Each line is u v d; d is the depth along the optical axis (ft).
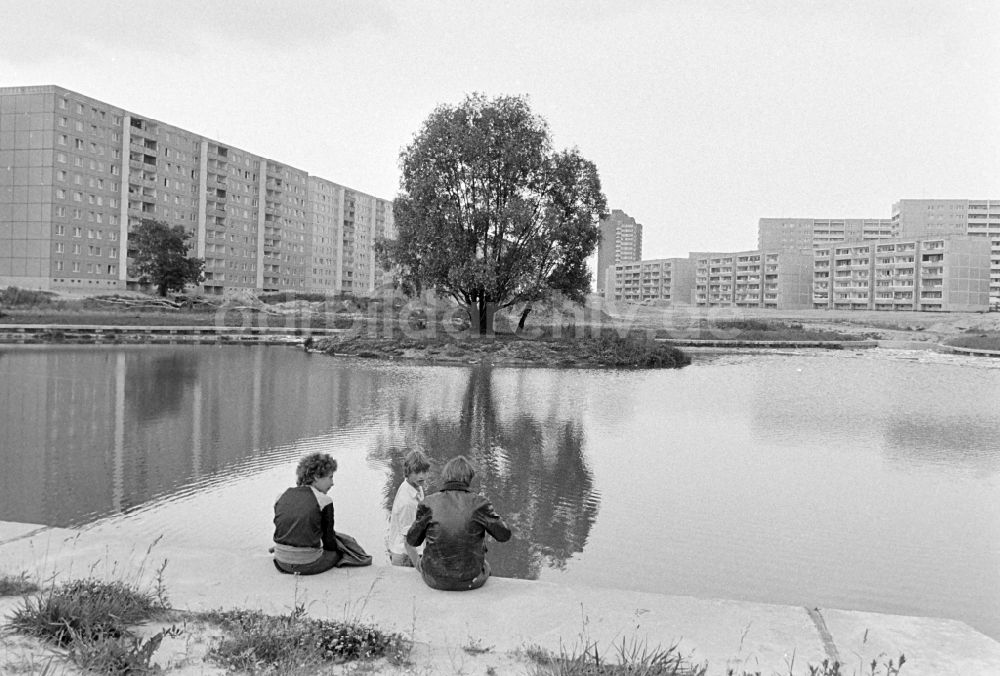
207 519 31.27
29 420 55.52
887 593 24.34
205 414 60.29
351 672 14.33
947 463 44.75
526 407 68.18
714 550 28.32
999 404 74.18
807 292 487.20
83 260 283.38
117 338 161.07
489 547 28.63
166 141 323.37
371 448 47.42
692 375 106.73
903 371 118.32
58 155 271.69
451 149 141.49
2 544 21.76
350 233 479.00
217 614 16.85
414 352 130.00
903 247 401.90
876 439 52.95
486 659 15.01
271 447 47.14
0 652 14.61
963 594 24.34
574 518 32.55
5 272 272.51
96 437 49.37
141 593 17.69
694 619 17.39
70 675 13.75
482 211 140.77
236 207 371.56
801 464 44.24
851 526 31.71
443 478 20.40
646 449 48.57
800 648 15.87
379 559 26.08
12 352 121.39
